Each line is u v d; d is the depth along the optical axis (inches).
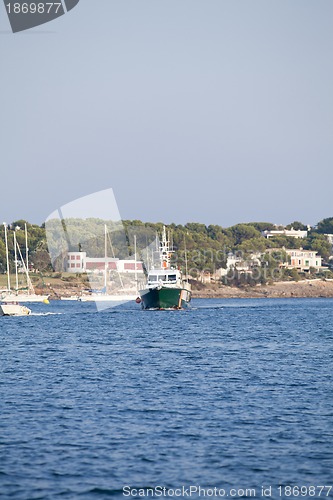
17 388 6889.8
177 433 5191.9
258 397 6446.9
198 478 4330.7
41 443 4936.0
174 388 6884.8
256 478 4338.1
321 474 4397.1
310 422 5516.7
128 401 6245.1
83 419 5585.6
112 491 4138.8
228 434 5177.2
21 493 4097.0
